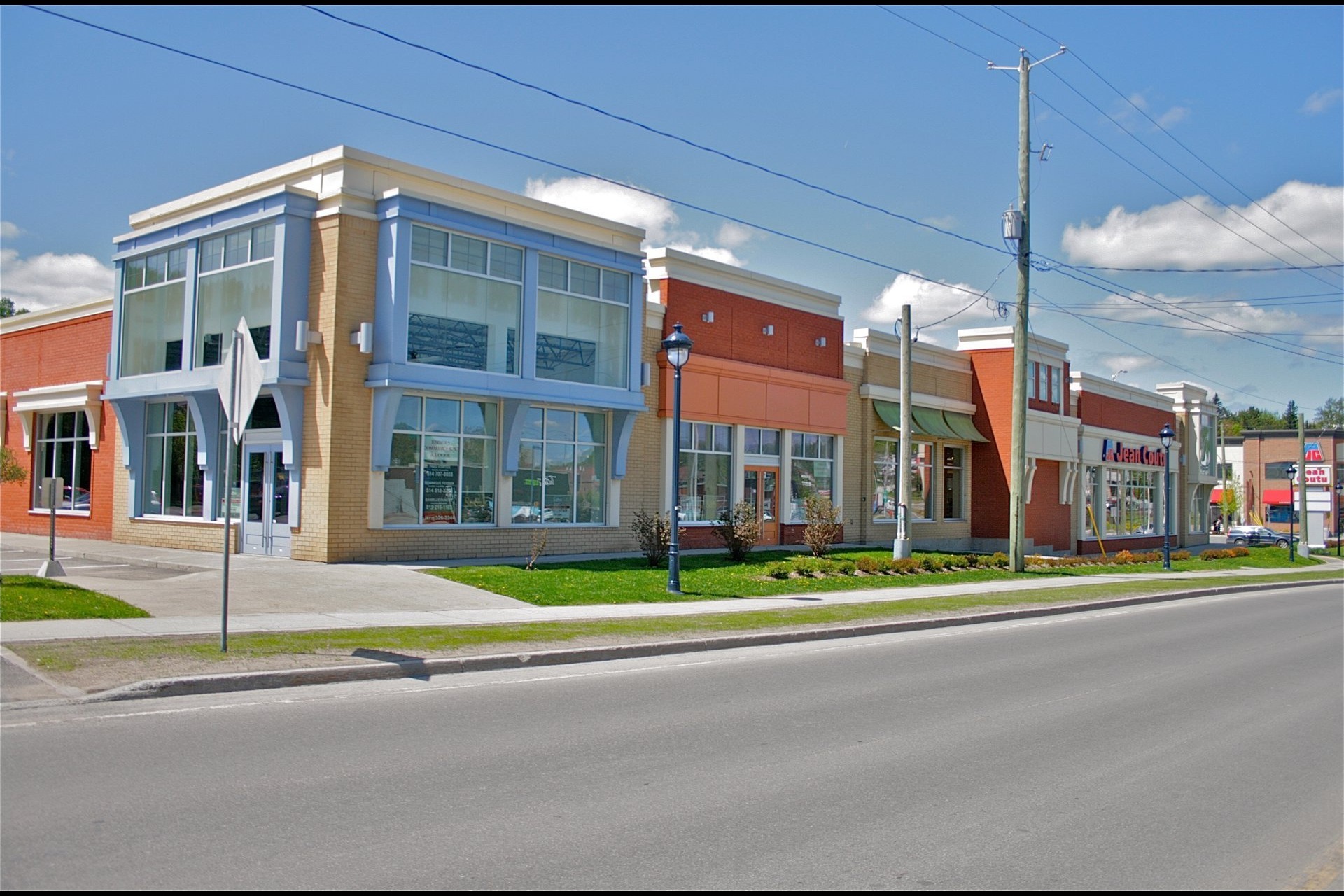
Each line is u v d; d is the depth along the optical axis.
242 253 20.67
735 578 20.92
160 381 22.03
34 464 28.28
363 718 8.48
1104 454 45.47
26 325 29.12
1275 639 16.86
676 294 26.77
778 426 29.59
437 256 20.45
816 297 31.31
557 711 9.12
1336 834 6.32
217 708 8.56
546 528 23.03
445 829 5.76
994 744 8.48
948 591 22.08
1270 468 78.50
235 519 21.28
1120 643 15.83
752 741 8.29
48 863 4.96
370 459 19.86
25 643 10.36
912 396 35.31
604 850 5.53
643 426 25.77
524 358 21.95
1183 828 6.36
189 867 5.00
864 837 5.95
